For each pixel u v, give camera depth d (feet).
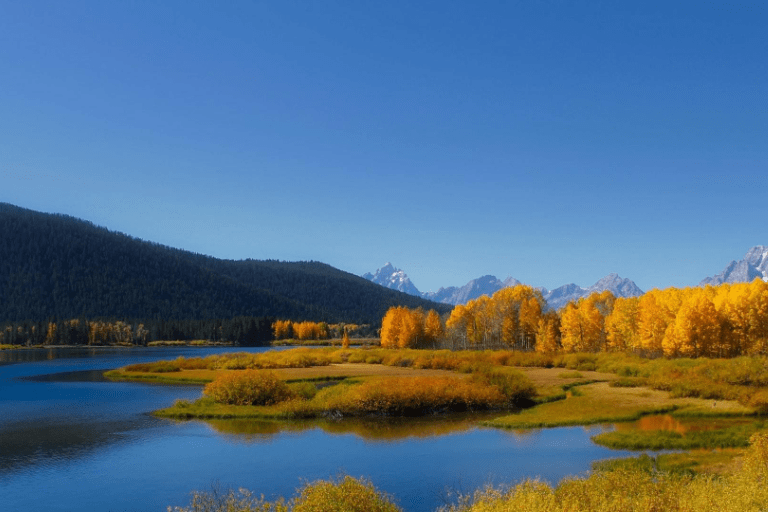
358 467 87.97
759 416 125.70
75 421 130.31
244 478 82.53
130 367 271.08
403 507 67.26
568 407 142.72
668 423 120.06
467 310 476.95
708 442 96.43
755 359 187.83
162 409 145.38
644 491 49.60
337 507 47.19
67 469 88.12
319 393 155.53
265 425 125.49
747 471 56.90
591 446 100.53
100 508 70.08
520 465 87.61
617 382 185.57
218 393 150.41
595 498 48.06
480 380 158.71
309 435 114.21
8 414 141.28
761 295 270.05
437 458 93.15
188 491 76.33
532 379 208.33
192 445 104.99
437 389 145.59
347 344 495.82
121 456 96.32
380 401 138.51
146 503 71.56
